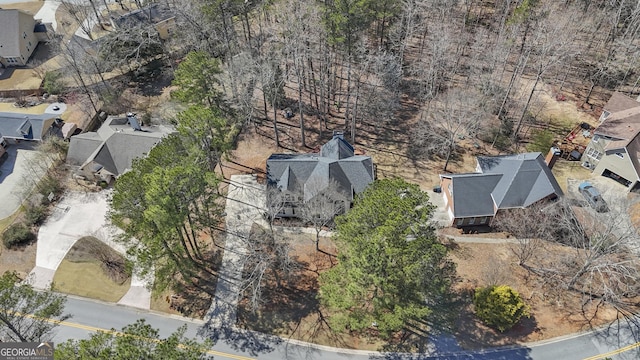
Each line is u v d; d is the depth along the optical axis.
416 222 30.16
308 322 38.81
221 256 43.84
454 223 45.62
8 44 69.25
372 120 58.25
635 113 50.56
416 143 54.56
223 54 61.31
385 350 36.94
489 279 40.94
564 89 62.12
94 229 46.81
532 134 55.62
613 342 36.81
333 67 63.69
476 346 36.88
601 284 40.22
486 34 65.06
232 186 50.50
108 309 40.38
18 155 56.50
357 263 29.77
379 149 54.31
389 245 29.16
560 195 43.97
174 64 69.06
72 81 66.31
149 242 35.09
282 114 59.81
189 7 58.44
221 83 54.56
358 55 54.31
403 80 63.16
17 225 46.78
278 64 55.25
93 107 62.38
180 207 34.88
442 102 55.16
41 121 57.69
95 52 64.69
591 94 61.31
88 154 52.25
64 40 73.81
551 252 42.66
